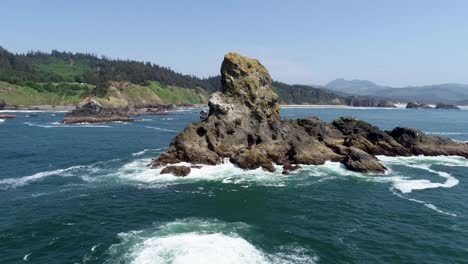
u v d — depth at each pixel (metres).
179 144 60.50
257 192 46.69
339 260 28.84
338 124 77.94
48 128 129.75
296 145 63.81
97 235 33.00
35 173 57.00
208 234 33.19
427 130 131.62
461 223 36.81
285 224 36.12
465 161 67.12
